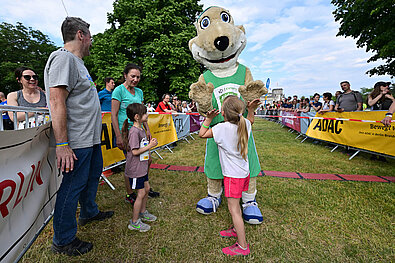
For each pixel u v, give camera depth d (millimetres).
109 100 3984
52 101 1544
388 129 4207
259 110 23359
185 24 14789
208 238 2018
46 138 1787
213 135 1880
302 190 3027
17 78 3268
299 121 8203
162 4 15000
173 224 2246
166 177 3668
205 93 2238
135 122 2244
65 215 1720
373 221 2242
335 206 2559
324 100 7258
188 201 2777
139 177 2123
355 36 13297
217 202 2559
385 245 1882
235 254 1776
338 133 5547
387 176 3615
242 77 2498
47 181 1839
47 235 2033
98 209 2488
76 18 1802
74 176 1762
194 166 4367
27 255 1746
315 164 4410
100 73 14031
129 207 2615
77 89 1711
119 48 15039
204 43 2361
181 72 14969
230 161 1858
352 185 3203
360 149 4859
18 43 20438
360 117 4914
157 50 13234
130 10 14766
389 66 14797
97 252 1814
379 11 10945
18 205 1354
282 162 4566
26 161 1439
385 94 4609
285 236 2031
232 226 2199
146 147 2131
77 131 1730
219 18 2518
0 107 1271
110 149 3529
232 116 1856
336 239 1976
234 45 2336
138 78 2674
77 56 1810
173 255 1789
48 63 1614
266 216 2379
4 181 1173
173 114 6344
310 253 1802
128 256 1767
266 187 3145
